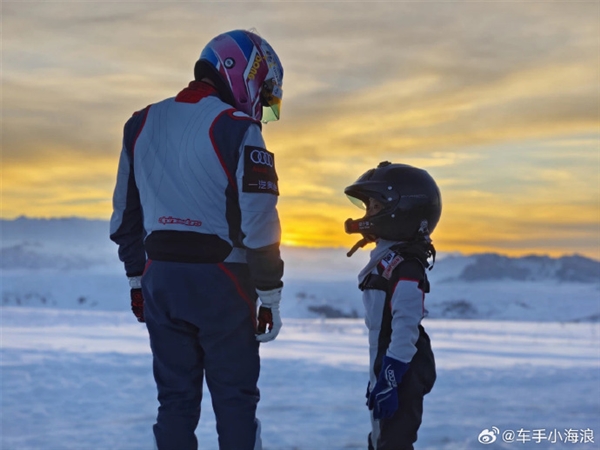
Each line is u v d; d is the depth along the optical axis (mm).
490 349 12742
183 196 2588
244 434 2582
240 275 2607
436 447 4855
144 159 2682
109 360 8969
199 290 2566
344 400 6617
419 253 2922
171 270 2586
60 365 8367
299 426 5465
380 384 2777
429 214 2979
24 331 13641
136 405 6230
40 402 6273
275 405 6336
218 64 2732
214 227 2572
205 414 5699
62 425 5426
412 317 2807
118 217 2828
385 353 2885
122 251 2855
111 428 5332
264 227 2512
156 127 2686
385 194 2951
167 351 2633
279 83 2908
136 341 12227
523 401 6668
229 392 2592
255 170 2525
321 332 16781
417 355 2889
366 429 5395
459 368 9164
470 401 6656
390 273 2902
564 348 13430
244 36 2789
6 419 5574
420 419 2852
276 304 2572
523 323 31156
